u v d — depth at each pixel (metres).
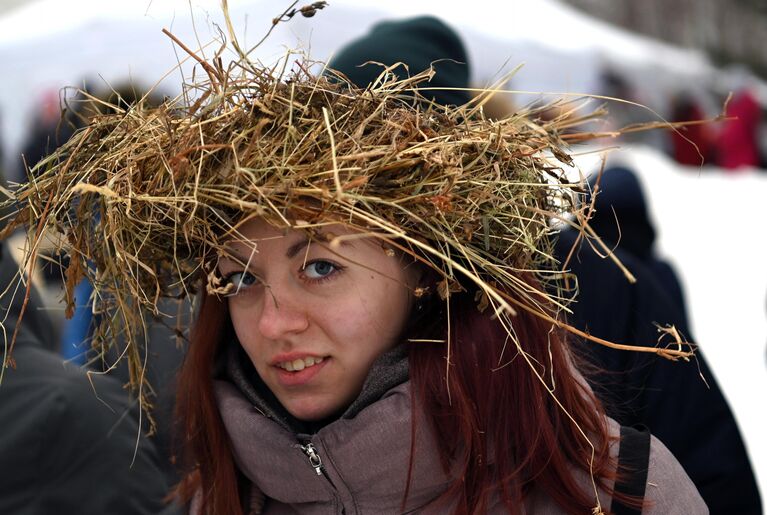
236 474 1.59
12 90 8.63
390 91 1.44
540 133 1.51
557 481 1.41
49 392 1.84
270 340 1.42
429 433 1.40
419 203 1.34
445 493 1.41
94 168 1.44
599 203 2.64
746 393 4.21
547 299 1.42
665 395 2.02
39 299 2.05
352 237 1.24
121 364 2.11
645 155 8.25
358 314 1.40
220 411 1.57
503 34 6.71
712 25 19.08
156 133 1.42
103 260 1.51
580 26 7.68
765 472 3.57
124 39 6.23
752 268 5.80
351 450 1.41
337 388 1.44
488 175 1.39
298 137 1.34
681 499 1.44
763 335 4.82
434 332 1.43
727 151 9.88
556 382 1.43
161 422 2.08
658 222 6.81
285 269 1.39
